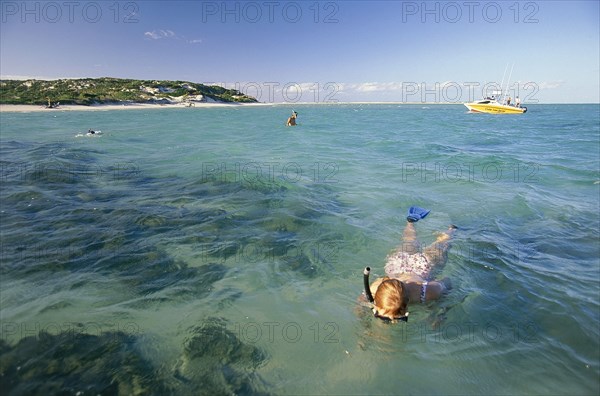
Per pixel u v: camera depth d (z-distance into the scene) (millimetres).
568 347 3162
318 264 4582
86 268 4320
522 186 8547
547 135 21141
